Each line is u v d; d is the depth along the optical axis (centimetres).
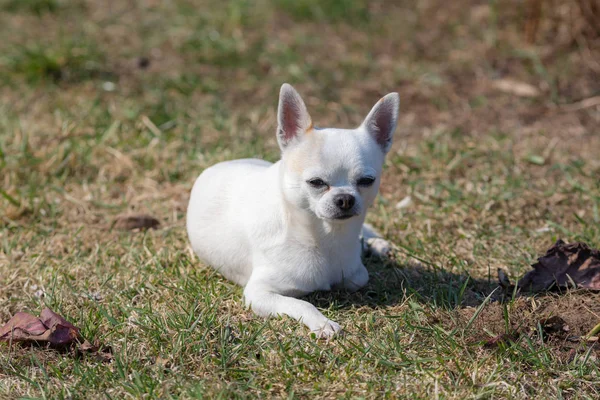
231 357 491
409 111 977
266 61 1102
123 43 1145
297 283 555
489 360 494
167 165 824
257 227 556
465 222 717
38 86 996
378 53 1133
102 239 680
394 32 1187
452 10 1241
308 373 479
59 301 563
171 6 1265
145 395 456
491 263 638
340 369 482
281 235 548
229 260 584
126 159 822
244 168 611
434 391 461
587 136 898
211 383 466
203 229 599
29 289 593
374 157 531
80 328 521
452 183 795
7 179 772
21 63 1023
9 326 517
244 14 1217
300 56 1110
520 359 491
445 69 1080
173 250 654
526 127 924
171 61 1095
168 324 527
